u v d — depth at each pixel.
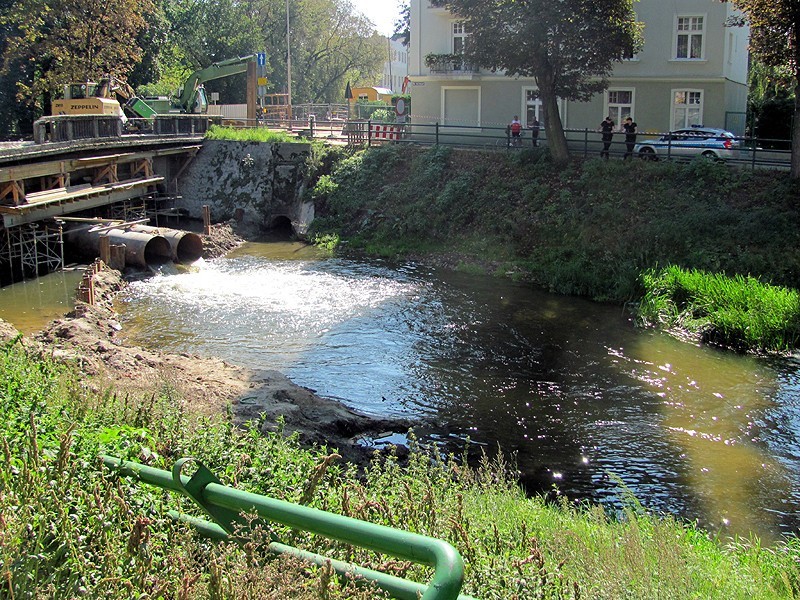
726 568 8.07
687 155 30.38
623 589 6.28
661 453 13.20
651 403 15.45
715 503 11.48
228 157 36.53
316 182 35.06
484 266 27.61
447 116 39.53
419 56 39.50
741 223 24.83
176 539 5.25
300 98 81.19
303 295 23.86
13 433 6.88
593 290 23.97
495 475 10.63
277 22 77.38
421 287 25.06
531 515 8.64
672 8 34.38
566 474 12.45
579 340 19.53
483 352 18.61
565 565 6.79
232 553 4.71
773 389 16.19
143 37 52.25
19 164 24.64
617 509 11.20
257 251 31.47
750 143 36.22
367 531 3.54
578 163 30.48
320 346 18.92
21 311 21.00
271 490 6.85
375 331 20.20
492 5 29.16
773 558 9.00
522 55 29.27
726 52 34.72
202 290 24.36
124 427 7.94
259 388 14.78
